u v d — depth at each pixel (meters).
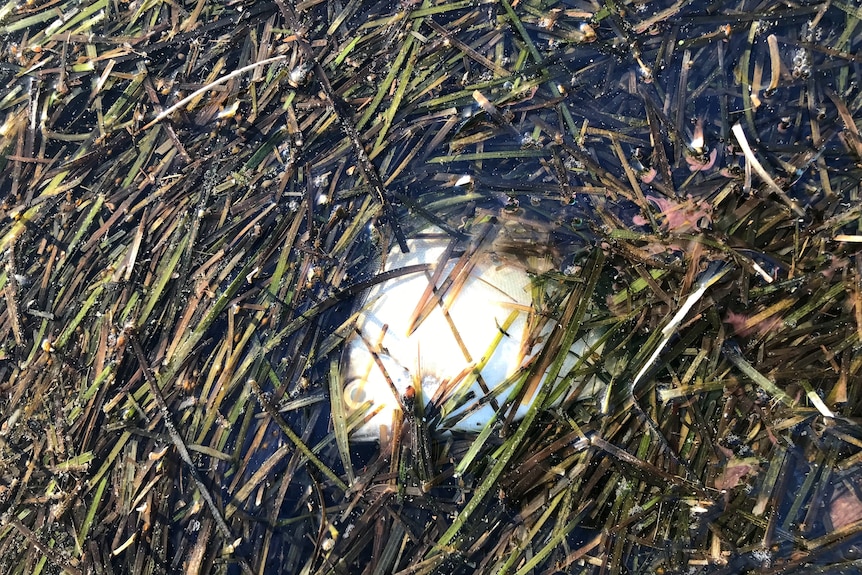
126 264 2.01
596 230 1.83
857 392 1.64
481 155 1.94
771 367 1.69
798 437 1.66
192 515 1.83
